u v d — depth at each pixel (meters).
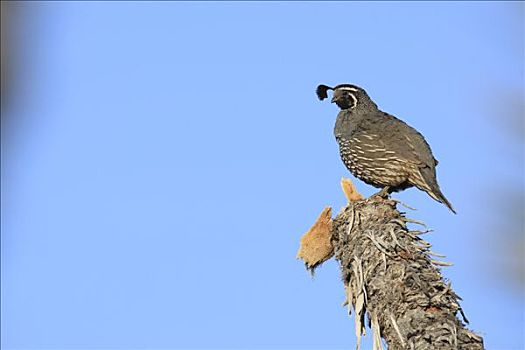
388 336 9.08
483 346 8.55
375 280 9.52
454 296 9.04
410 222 10.38
